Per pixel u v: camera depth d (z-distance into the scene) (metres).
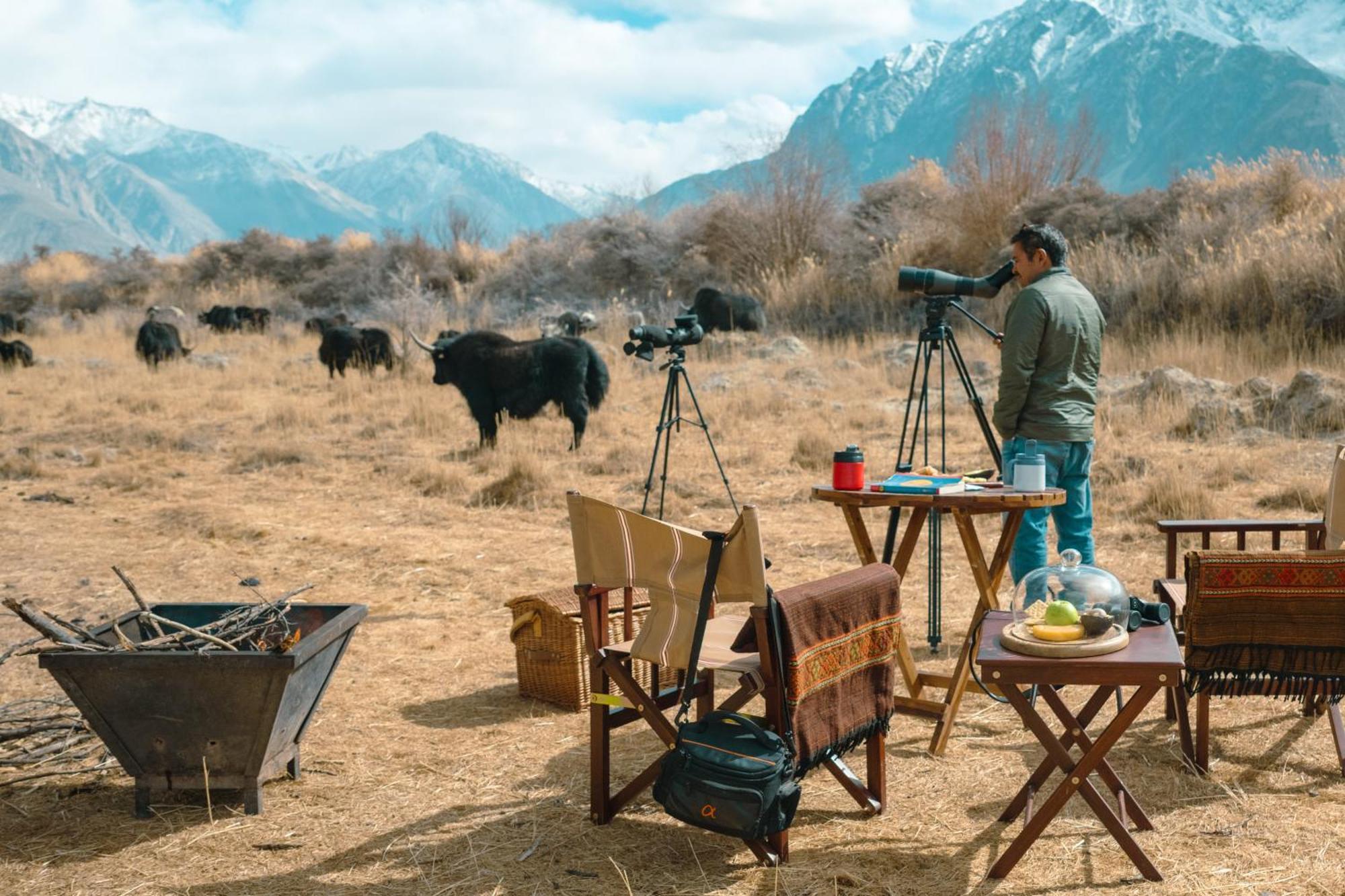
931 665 5.51
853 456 4.79
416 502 9.82
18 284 34.72
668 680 5.10
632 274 25.88
